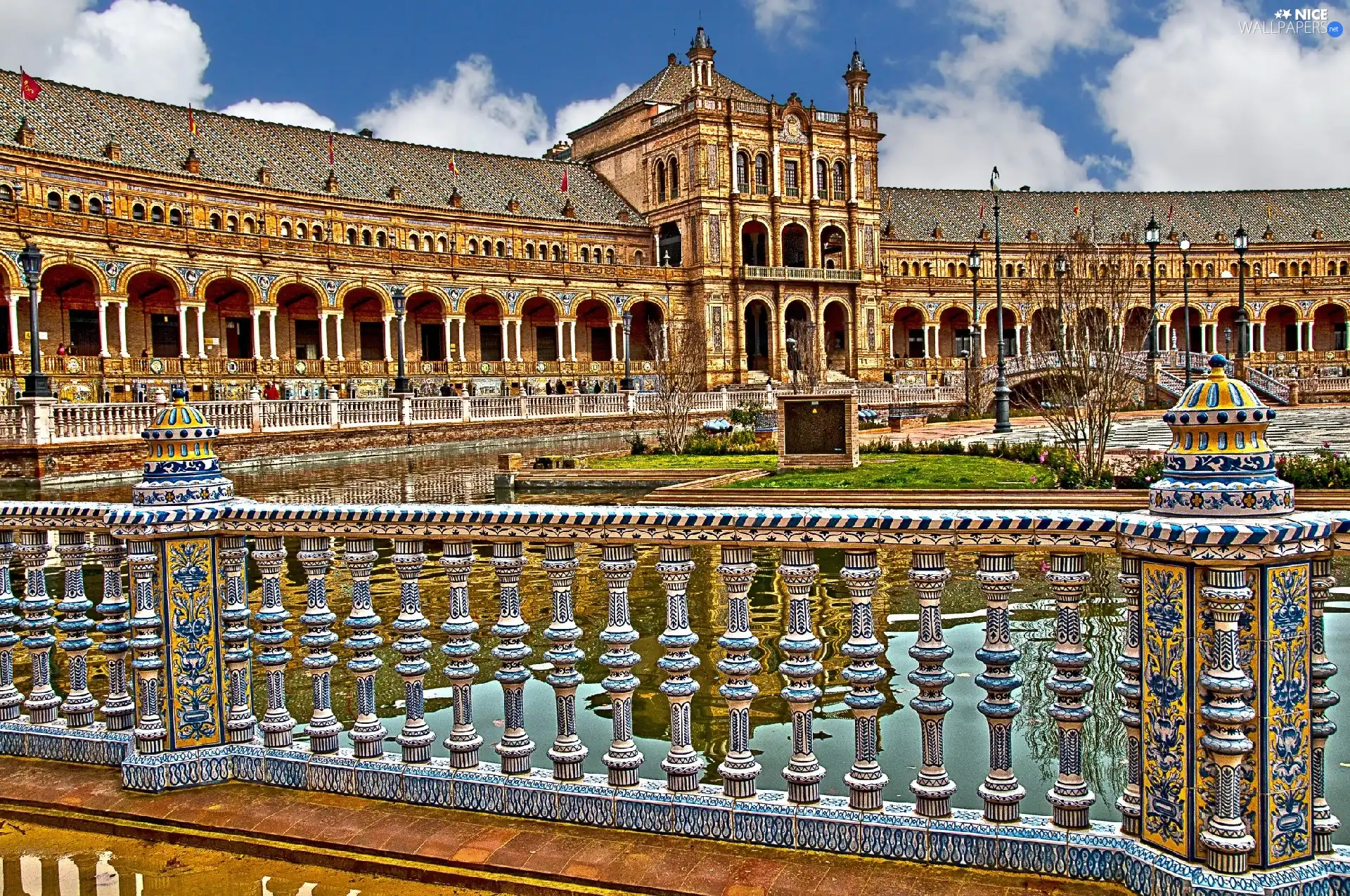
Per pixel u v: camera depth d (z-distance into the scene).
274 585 6.71
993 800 5.41
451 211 82.62
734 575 5.75
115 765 6.94
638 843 5.66
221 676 6.66
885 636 13.11
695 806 5.71
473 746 6.31
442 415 53.44
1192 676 4.67
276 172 75.94
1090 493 23.81
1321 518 4.63
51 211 57.59
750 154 92.00
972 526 5.30
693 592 16.33
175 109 75.62
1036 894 5.01
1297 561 4.61
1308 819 4.71
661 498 26.83
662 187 93.69
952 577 16.89
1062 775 5.34
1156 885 4.80
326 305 71.94
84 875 5.60
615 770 5.95
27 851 5.89
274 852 5.75
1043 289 44.00
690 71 98.94
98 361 57.72
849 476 29.45
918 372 97.81
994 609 5.46
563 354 87.19
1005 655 5.43
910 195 109.69
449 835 5.80
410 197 82.00
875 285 96.81
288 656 6.82
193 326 69.50
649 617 14.68
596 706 10.23
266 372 65.19
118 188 65.50
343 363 69.56
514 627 6.18
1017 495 24.28
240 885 5.47
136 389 54.28
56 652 12.83
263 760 6.55
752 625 14.16
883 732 9.06
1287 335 110.00
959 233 106.94
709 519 5.65
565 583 6.10
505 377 78.75
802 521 5.52
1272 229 108.25
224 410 43.41
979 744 8.69
